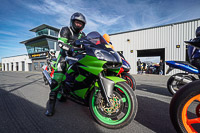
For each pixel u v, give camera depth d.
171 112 1.17
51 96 1.98
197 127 1.42
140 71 12.33
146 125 1.54
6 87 4.36
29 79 7.17
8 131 1.40
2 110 2.07
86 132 1.38
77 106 2.28
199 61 2.21
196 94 1.04
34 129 1.44
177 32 10.55
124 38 13.54
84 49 1.61
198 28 2.08
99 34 1.87
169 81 2.98
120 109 1.46
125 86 1.44
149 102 2.52
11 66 33.97
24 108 2.16
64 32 2.04
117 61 1.50
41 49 26.05
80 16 2.05
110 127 1.44
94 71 1.41
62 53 2.12
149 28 11.91
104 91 1.36
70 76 1.83
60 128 1.47
